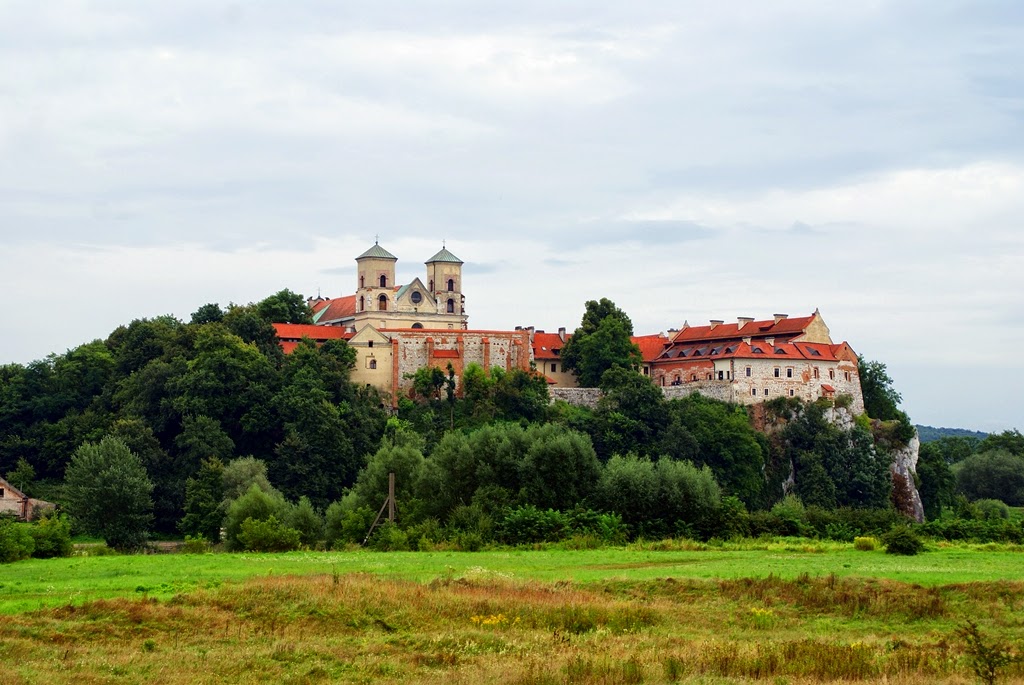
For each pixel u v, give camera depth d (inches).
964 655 2615.7
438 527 5329.7
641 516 5442.9
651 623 3041.3
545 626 2947.8
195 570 3873.0
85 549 5728.3
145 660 2598.4
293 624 2930.6
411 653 2677.2
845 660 2551.7
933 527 5748.0
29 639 2743.6
